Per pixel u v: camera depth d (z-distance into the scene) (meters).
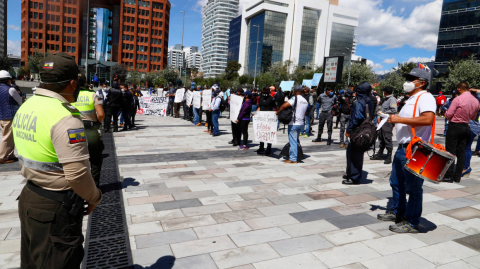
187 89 15.99
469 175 5.98
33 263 1.75
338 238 3.30
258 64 113.12
